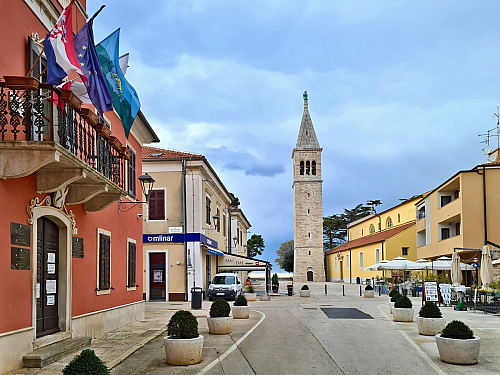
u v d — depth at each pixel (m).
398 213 57.66
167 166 29.80
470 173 30.95
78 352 10.53
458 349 9.93
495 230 30.12
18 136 9.21
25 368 8.94
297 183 82.25
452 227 36.81
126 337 13.48
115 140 12.33
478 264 28.20
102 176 10.90
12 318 8.80
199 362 10.26
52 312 10.93
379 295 38.06
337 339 13.45
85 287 12.64
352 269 68.19
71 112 9.81
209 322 14.54
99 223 13.93
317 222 81.06
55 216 10.71
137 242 18.61
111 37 12.88
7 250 8.71
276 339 13.48
